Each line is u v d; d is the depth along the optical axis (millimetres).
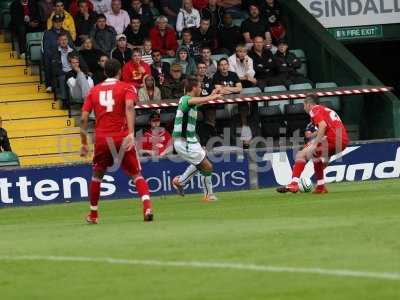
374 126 58750
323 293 18891
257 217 33469
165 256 24203
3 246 28234
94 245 26969
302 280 20234
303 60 63031
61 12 57594
